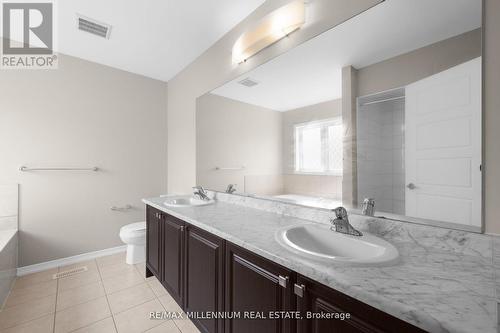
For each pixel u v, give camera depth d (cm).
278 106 160
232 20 191
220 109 214
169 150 312
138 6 174
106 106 269
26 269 220
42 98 230
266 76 167
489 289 61
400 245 94
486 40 81
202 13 182
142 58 254
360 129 117
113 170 273
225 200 209
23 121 220
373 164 112
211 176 227
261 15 172
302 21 141
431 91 93
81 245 252
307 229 119
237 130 195
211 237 129
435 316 50
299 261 78
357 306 65
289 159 154
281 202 160
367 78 113
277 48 159
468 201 84
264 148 171
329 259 77
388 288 61
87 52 241
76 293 191
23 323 154
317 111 137
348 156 122
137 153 292
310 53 138
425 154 95
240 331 108
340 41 124
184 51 239
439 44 91
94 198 260
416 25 97
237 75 194
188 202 230
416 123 97
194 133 255
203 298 135
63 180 241
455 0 87
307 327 78
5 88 213
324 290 73
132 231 238
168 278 179
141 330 150
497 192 78
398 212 103
